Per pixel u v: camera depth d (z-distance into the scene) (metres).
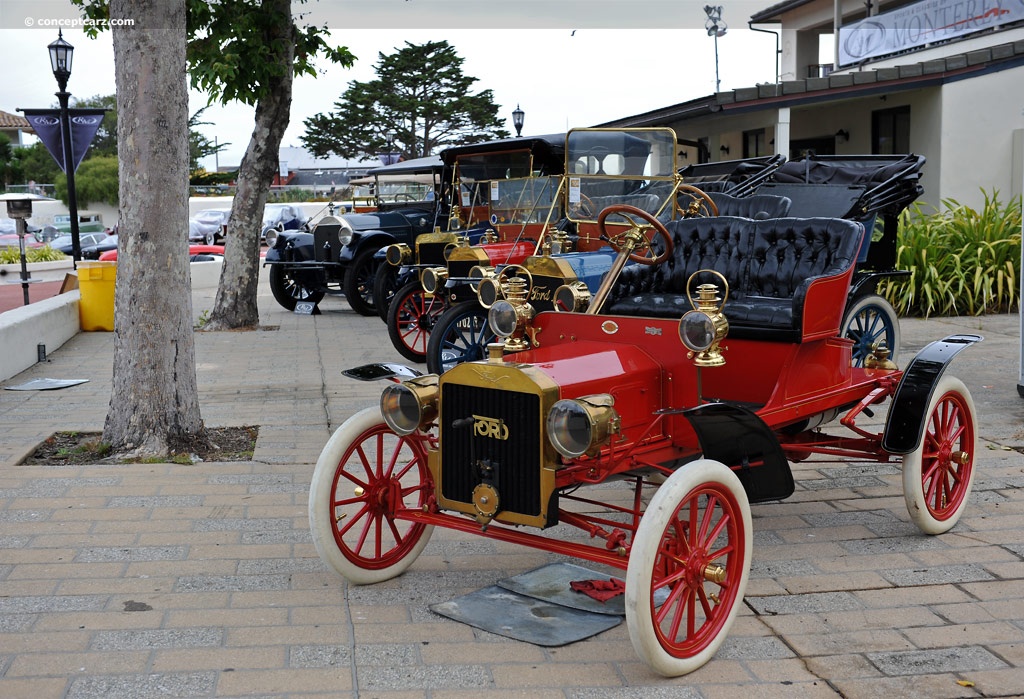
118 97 5.95
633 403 3.91
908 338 9.95
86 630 3.65
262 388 8.32
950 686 3.24
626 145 8.05
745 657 3.48
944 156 13.91
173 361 6.10
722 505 3.56
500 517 3.63
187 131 6.07
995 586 4.07
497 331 4.33
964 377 8.02
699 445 3.93
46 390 8.36
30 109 14.73
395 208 14.83
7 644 3.53
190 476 5.64
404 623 3.75
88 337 11.79
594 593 3.99
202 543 4.58
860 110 16.00
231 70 10.98
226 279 12.38
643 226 5.00
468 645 3.56
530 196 9.41
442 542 4.69
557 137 10.11
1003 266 11.63
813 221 5.36
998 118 13.88
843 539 4.67
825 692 3.22
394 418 3.87
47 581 4.11
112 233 35.91
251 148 12.23
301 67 12.30
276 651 3.50
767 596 4.01
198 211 37.75
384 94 49.72
